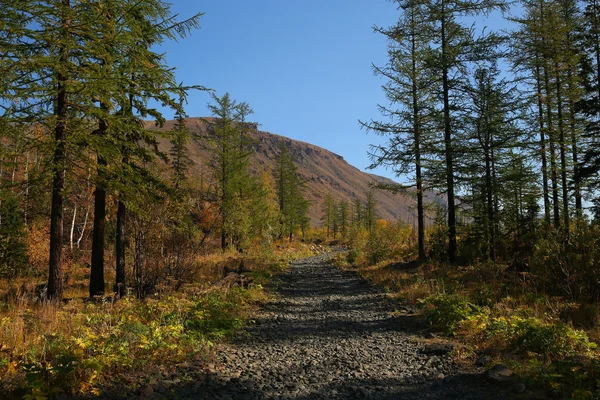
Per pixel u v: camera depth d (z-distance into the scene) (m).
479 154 18.34
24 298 9.12
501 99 17.45
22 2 8.30
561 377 4.38
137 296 10.81
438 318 7.87
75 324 6.55
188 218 12.70
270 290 14.22
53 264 9.94
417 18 19.45
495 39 17.30
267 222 37.56
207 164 26.17
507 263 16.23
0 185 9.55
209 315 8.09
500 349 5.98
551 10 19.66
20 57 8.32
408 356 6.18
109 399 4.09
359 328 8.42
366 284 16.12
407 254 24.20
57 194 9.92
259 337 7.62
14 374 4.39
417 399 4.47
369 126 19.66
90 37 9.56
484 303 9.48
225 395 4.50
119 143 10.27
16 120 8.48
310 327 8.63
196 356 5.85
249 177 33.47
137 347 5.58
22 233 16.69
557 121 19.62
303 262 31.47
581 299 8.80
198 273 14.56
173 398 4.29
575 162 19.48
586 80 19.53
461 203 18.92
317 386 5.00
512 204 20.70
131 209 10.40
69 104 9.48
